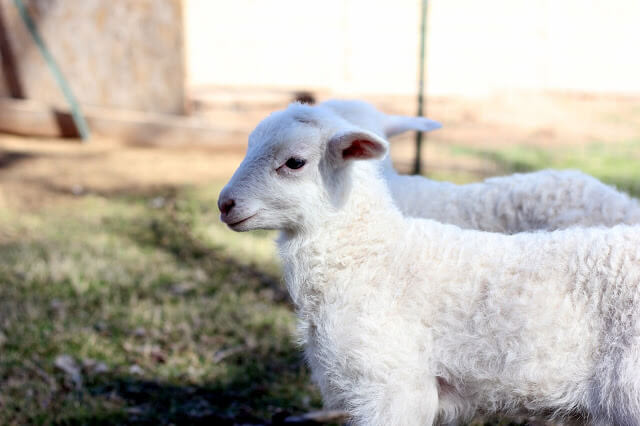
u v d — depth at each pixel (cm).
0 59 1234
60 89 1221
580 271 259
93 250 680
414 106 1430
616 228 268
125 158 1089
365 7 1459
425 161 1051
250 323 521
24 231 739
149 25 1173
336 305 286
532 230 351
